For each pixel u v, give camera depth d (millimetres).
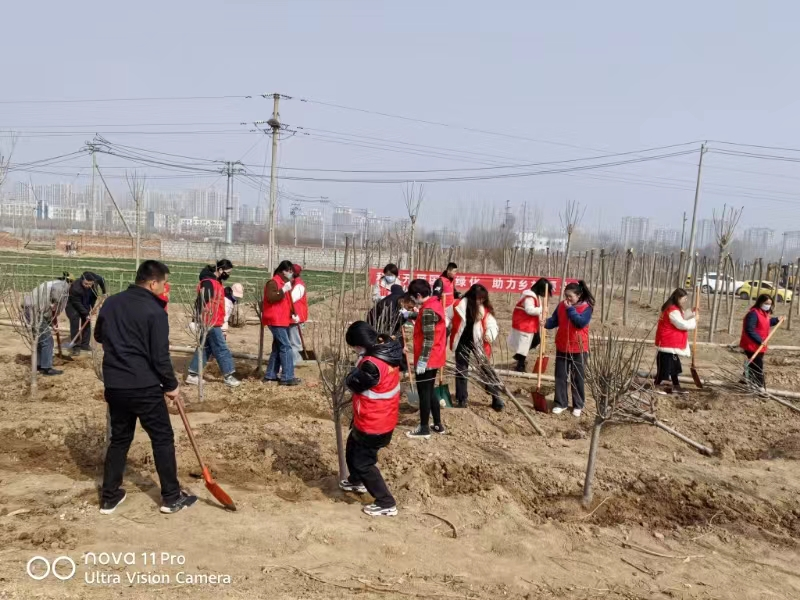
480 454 6672
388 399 5043
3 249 51625
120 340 4691
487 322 8055
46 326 8344
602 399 5594
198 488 5426
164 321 4801
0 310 13766
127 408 4750
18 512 4762
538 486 6035
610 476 6297
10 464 5766
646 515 5676
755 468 6836
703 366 12320
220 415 7609
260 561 4316
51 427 6641
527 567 4617
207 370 9891
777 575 4770
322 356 8445
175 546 4414
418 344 7328
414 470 5922
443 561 4555
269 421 7273
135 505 5020
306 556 4438
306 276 38281
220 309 8789
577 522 5418
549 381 10359
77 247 51219
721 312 22984
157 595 3811
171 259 53531
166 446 4895
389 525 5008
